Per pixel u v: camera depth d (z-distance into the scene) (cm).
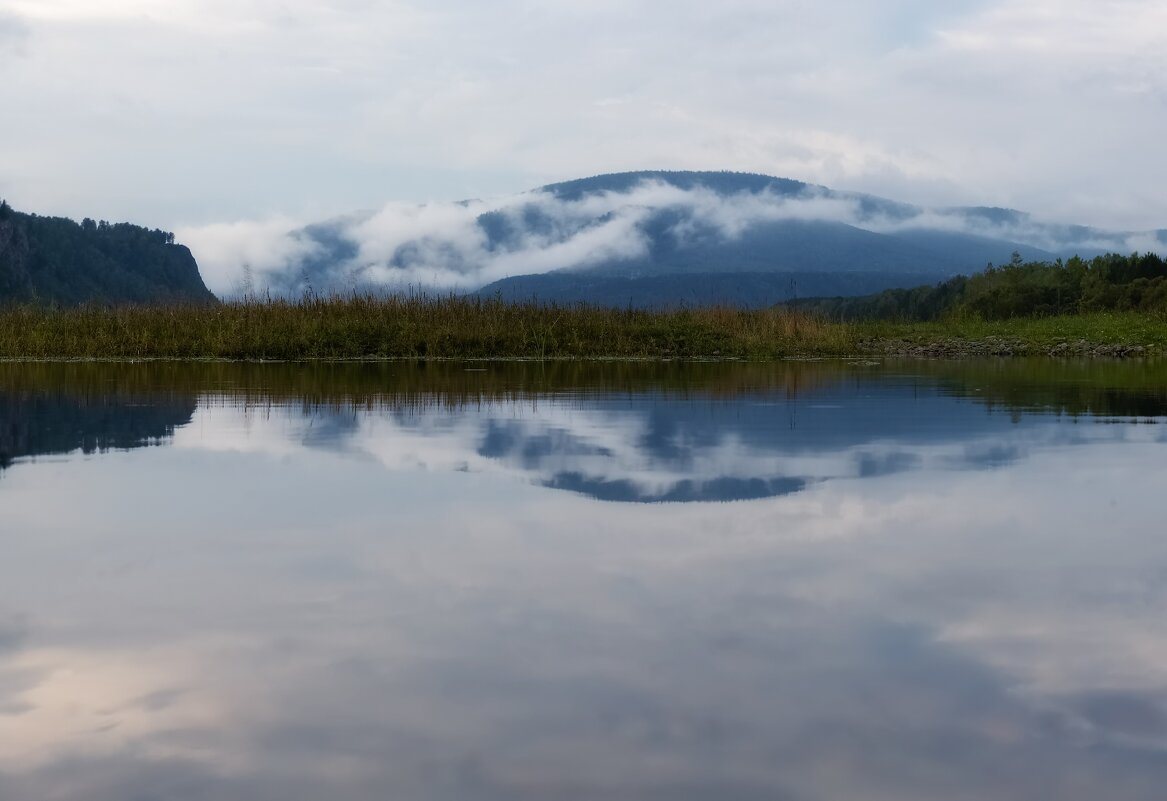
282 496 407
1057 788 172
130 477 449
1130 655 230
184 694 208
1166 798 170
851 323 2314
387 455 514
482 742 187
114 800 168
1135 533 346
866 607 263
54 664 224
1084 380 1059
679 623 250
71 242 11319
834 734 191
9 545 327
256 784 173
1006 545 329
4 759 182
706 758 181
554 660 226
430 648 233
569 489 423
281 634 243
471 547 324
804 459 503
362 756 182
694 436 588
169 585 283
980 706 203
